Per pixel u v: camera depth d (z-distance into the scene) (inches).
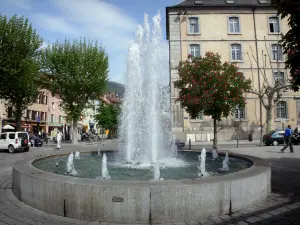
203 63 716.0
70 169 301.7
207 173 278.5
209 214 179.3
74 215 177.6
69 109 1321.4
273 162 459.2
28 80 1012.5
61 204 182.5
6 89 992.9
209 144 1048.2
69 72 1242.6
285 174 341.1
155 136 456.8
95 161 380.2
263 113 1282.0
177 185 172.9
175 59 1289.4
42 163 337.1
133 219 168.4
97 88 1291.8
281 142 953.5
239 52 1316.4
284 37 231.1
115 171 295.1
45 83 1272.1
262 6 1314.0
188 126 1242.6
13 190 247.1
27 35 987.3
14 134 812.0
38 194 197.5
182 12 1314.0
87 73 1256.2
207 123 1250.6
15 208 201.2
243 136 1266.0
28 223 171.0
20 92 1039.6
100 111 2258.9
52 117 1972.2
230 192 189.2
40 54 1096.2
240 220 175.2
